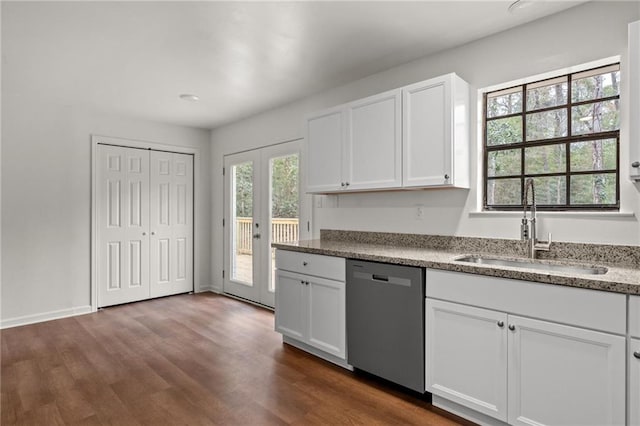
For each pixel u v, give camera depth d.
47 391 2.37
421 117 2.54
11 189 3.74
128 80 3.31
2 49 2.67
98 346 3.14
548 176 2.40
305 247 2.92
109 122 4.41
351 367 2.67
